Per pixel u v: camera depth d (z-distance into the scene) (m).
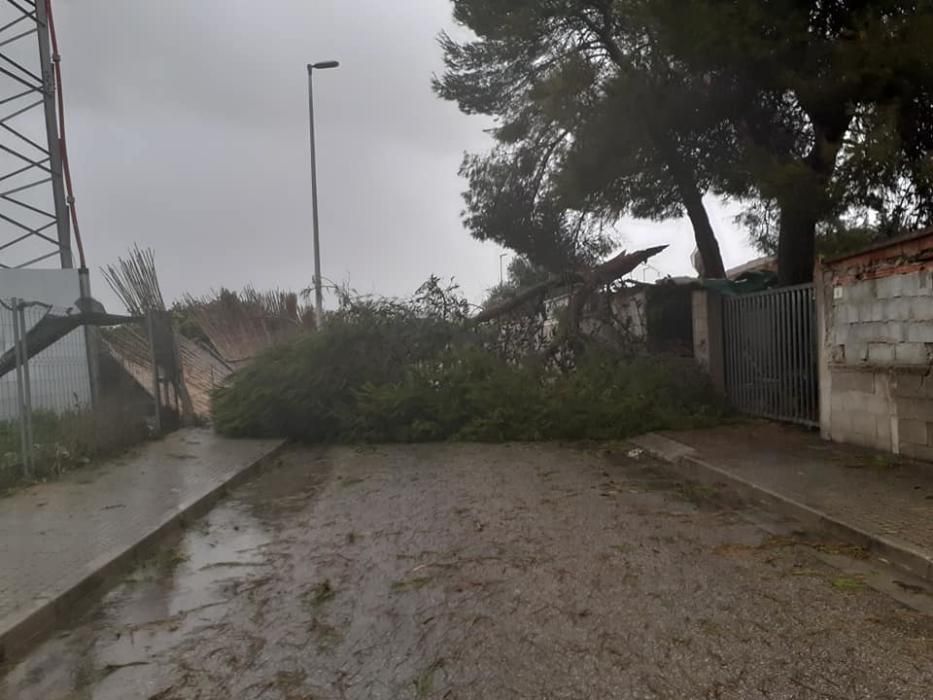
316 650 4.54
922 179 12.24
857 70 11.60
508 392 13.50
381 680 4.13
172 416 15.09
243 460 11.21
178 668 4.39
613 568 5.86
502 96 21.69
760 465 9.33
